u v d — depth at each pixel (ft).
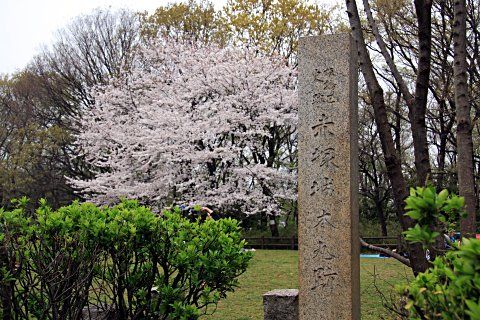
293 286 34.96
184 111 62.18
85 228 15.06
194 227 16.67
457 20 12.77
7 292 14.24
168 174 60.34
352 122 14.57
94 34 84.23
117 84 72.13
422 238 6.55
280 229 83.71
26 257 14.93
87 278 14.61
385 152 13.20
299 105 14.87
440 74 42.80
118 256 15.34
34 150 81.56
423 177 12.82
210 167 63.05
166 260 16.02
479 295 5.95
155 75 69.77
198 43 71.20
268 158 71.61
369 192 76.59
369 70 13.50
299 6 72.38
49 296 14.56
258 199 61.36
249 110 62.18
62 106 84.74
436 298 6.91
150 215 16.07
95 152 70.33
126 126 66.59
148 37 82.43
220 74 62.03
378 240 63.16
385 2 47.73
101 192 65.67
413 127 13.32
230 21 74.23
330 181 14.32
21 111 88.58
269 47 72.59
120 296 16.01
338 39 14.64
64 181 82.84
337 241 14.08
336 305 13.94
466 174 12.13
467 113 12.43
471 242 5.66
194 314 15.06
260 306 28.32
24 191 84.58
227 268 15.96
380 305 27.22
